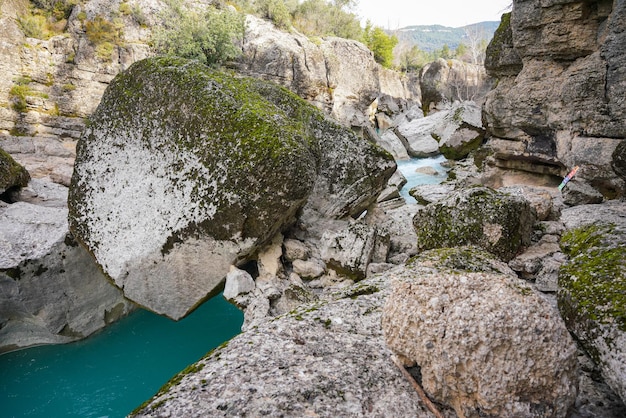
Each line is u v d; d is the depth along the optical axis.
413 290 1.99
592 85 6.73
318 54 24.72
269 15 25.70
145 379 5.30
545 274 3.89
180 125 5.32
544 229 4.77
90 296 6.00
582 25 7.22
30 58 16.31
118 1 18.23
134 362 5.57
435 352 1.80
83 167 6.01
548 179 8.69
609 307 2.07
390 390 2.17
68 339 5.86
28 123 16.34
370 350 2.55
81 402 4.92
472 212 4.37
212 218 5.11
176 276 5.44
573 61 7.64
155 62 5.67
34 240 5.57
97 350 5.77
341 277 5.64
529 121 8.38
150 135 5.52
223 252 5.23
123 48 18.02
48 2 17.67
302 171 4.97
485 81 28.59
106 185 5.80
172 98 5.39
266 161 4.88
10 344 5.57
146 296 5.61
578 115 7.10
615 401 2.19
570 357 1.74
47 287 5.50
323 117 6.58
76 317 5.86
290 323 2.88
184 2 20.17
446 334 1.76
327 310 3.08
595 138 6.84
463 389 1.75
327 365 2.38
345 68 27.59
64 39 16.97
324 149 6.45
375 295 3.38
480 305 1.77
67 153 15.53
